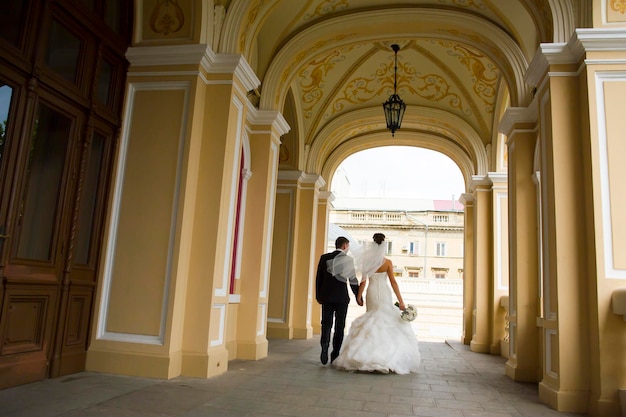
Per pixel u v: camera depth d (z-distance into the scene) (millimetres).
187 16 5504
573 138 4812
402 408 4125
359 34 7777
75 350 4820
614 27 4730
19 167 4020
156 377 4828
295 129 10727
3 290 3908
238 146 5887
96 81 4953
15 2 4008
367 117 11125
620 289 4266
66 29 4555
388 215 32062
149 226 5176
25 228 4168
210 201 5359
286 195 10727
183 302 5180
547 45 4902
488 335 9852
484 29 7164
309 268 10930
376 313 6223
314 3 7316
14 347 4070
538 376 6090
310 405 4039
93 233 5062
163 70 5445
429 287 20141
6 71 3891
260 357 7039
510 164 7168
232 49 5727
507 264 9820
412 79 10336
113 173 5301
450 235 31578
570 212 4703
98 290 5094
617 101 4582
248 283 7160
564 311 4559
